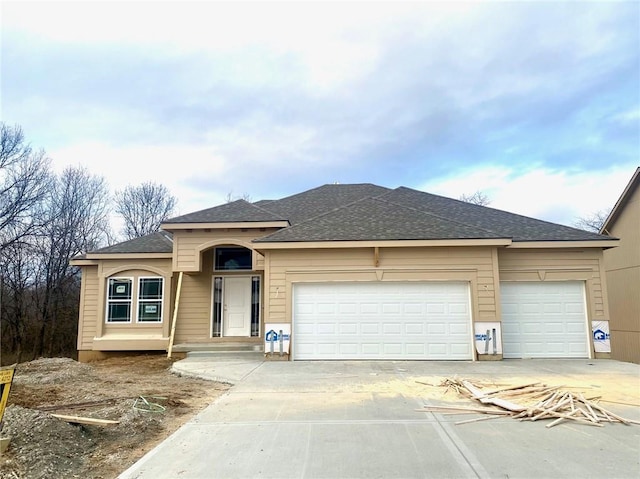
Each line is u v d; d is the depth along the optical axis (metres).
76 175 28.36
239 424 5.91
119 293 15.04
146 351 14.84
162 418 6.46
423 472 4.19
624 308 17.08
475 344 11.78
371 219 13.43
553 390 7.48
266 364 11.30
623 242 17.23
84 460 4.78
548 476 4.07
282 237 12.38
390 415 6.25
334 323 12.11
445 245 11.97
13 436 4.75
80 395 7.92
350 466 4.37
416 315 12.04
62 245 26.67
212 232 14.30
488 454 4.65
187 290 15.14
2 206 22.62
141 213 34.69
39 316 25.50
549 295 12.78
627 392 7.57
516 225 14.05
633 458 4.51
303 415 6.32
